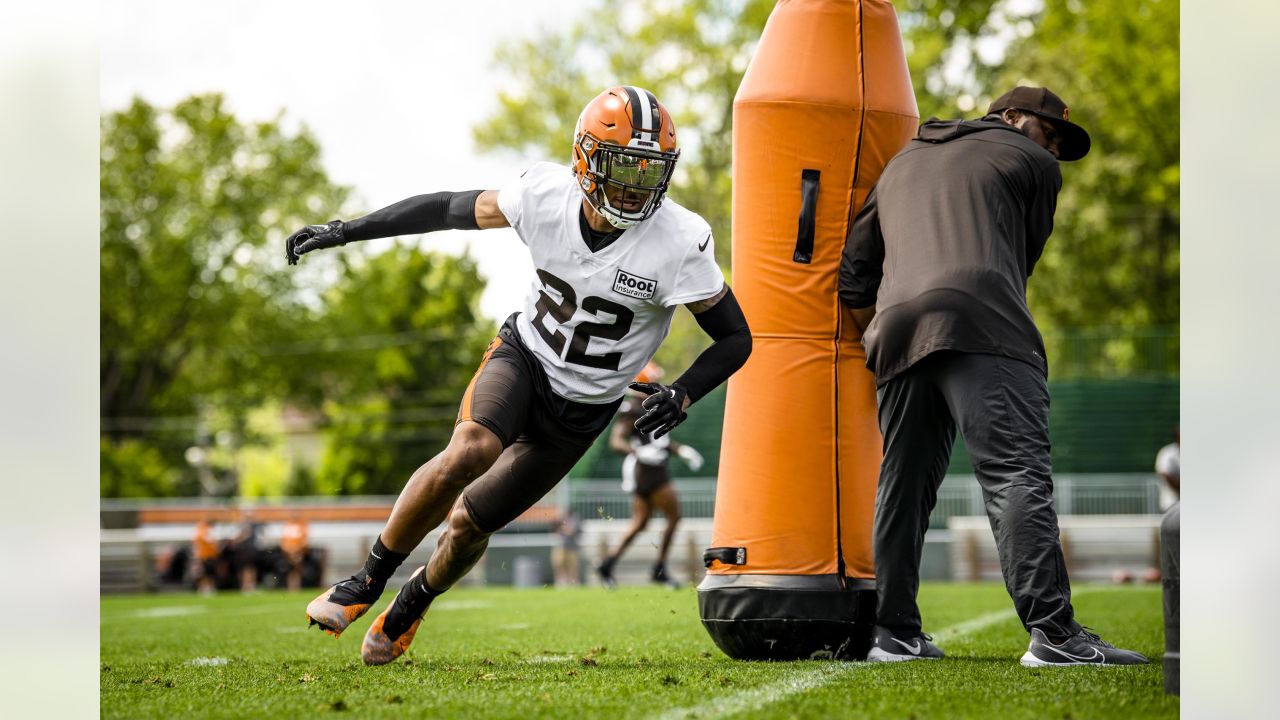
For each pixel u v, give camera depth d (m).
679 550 60.38
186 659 17.22
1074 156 16.67
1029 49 96.50
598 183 12.00
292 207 122.00
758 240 16.17
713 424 77.81
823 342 15.95
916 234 14.55
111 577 63.88
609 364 13.12
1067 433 78.62
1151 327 99.31
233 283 122.94
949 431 15.27
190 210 119.62
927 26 101.50
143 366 126.19
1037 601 13.95
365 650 14.88
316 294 129.38
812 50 16.20
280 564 60.62
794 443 15.72
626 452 39.69
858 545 15.77
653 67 94.88
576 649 17.67
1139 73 92.75
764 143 16.17
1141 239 98.44
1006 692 11.23
